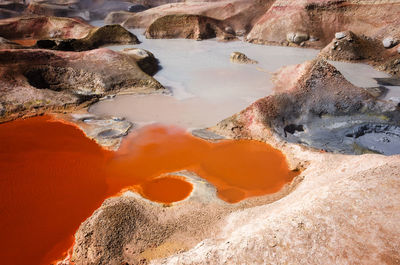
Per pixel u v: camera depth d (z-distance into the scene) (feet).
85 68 74.59
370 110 56.59
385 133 52.70
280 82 74.23
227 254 22.15
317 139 50.60
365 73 85.66
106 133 52.80
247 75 84.23
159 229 30.81
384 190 22.45
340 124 54.49
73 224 34.09
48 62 73.82
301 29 115.65
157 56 103.71
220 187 39.34
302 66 68.54
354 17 112.68
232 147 48.98
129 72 75.51
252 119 52.70
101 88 71.26
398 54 91.76
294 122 54.75
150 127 55.42
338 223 21.36
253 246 21.79
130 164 44.57
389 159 31.37
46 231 33.19
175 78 82.33
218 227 30.50
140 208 33.55
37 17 141.38
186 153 47.32
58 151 47.62
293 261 20.61
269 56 104.06
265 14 129.08
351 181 24.85
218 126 54.19
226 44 122.62
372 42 99.76
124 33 122.42
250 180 41.06
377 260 19.12
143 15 155.84
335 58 97.45
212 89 74.38
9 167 43.57
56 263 29.27
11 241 31.94
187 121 57.88
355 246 20.06
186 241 28.96
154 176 41.75
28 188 39.60
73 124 56.13
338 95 57.31
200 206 34.99
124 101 67.10
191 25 132.46
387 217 20.70
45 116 59.36
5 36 134.41
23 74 68.59
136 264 27.07
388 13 105.09
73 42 112.47
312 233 21.36
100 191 39.11
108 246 28.27
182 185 39.63
